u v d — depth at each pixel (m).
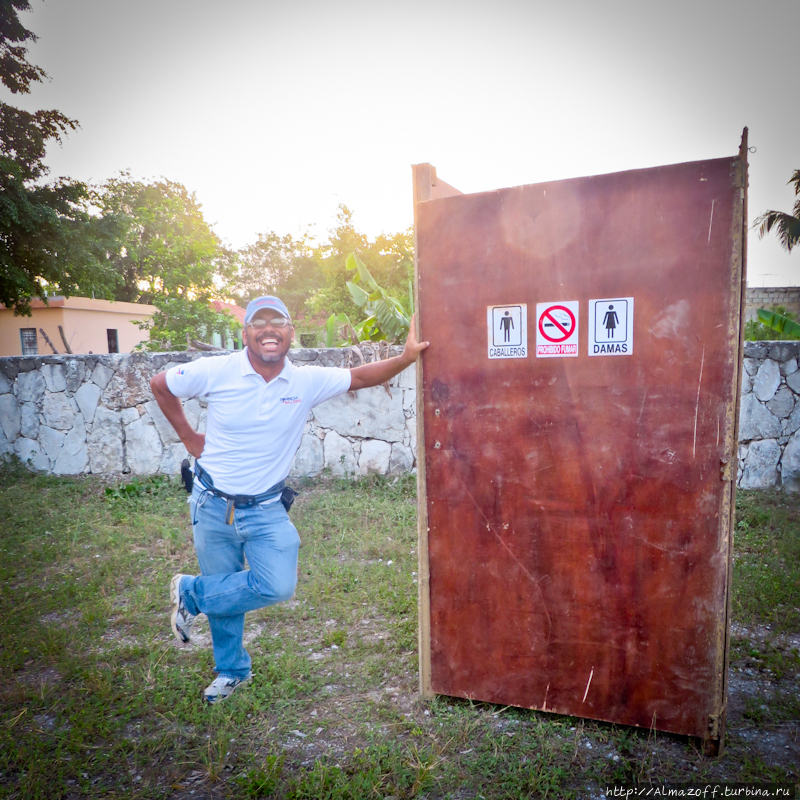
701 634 2.25
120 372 7.27
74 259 14.33
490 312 2.48
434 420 2.61
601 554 2.38
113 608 3.77
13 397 7.56
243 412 2.48
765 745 2.35
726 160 2.08
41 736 2.48
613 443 2.33
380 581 4.04
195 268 23.56
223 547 2.66
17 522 5.59
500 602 2.56
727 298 2.12
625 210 2.24
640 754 2.29
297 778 2.20
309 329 18.58
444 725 2.49
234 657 2.74
